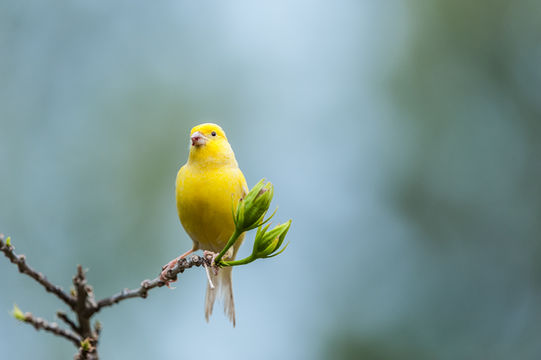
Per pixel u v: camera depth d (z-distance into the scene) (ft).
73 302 19.80
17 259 18.70
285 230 17.35
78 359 18.35
